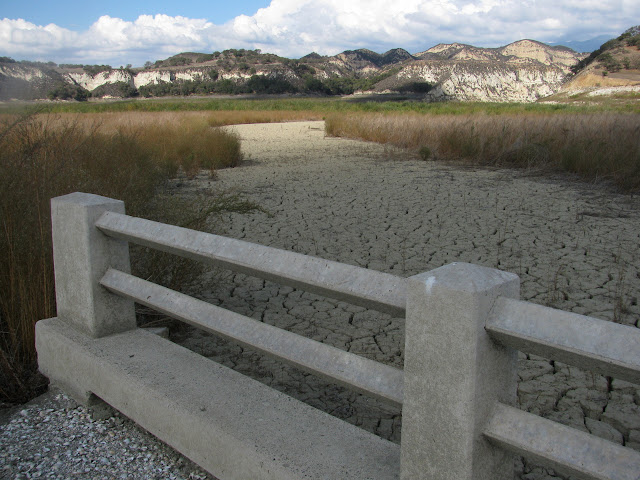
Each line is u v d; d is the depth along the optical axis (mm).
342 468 1338
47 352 2266
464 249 4934
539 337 984
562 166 9641
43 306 2607
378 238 5359
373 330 3229
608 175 8461
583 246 4938
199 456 1610
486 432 1097
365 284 1276
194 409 1637
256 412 1614
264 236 5465
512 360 1173
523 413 1091
